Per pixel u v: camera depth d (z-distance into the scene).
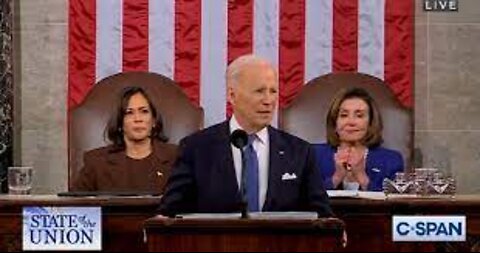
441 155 24.38
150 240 11.01
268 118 14.03
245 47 23.64
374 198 15.55
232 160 13.91
